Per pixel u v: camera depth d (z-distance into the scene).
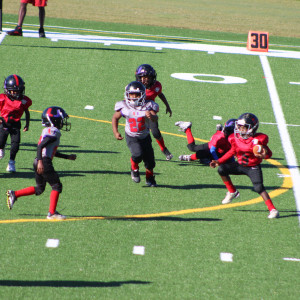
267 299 22.27
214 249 26.48
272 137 45.78
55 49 68.12
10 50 65.94
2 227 27.62
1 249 25.30
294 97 57.19
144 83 37.59
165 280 23.31
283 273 24.50
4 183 33.72
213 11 116.69
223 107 53.03
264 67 66.94
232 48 75.50
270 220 30.22
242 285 23.27
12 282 22.47
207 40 81.06
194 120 49.16
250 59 70.06
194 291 22.55
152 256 25.42
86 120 47.72
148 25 91.25
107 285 22.62
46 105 50.84
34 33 75.88
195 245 26.80
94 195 32.75
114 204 31.56
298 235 28.55
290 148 43.38
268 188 35.25
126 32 83.31
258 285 23.34
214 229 28.75
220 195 33.78
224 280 23.59
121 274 23.62
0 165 36.84
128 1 123.06
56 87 55.78
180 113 50.78
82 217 29.44
